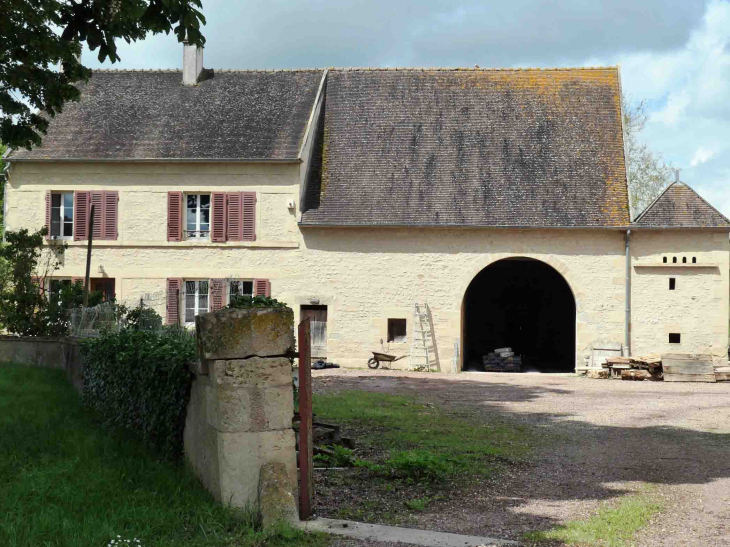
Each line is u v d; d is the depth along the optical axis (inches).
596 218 916.0
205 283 946.7
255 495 259.3
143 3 358.6
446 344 934.4
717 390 735.7
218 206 952.9
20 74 393.7
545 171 960.9
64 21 378.6
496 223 917.2
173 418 318.3
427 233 938.1
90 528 237.9
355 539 240.8
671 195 923.4
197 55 1054.4
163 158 945.5
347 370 913.5
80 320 617.0
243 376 260.5
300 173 945.5
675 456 387.5
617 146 978.7
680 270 908.6
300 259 947.3
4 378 565.6
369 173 973.2
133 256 956.6
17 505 258.2
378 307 942.4
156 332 458.6
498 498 297.6
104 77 1067.3
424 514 273.4
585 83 1039.6
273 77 1063.0
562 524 261.0
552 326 1228.5
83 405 469.4
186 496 272.1
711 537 246.8
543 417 528.7
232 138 967.6
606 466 361.1
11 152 960.9
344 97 1048.8
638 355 911.0
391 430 443.8
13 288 725.9
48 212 959.6
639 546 237.8
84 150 960.3
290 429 265.1
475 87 1046.4
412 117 1021.2
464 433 443.2
